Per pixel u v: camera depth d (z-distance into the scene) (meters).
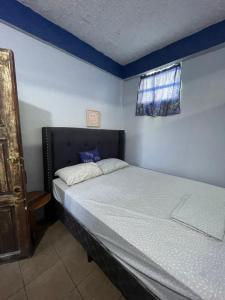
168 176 2.23
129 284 0.99
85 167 2.06
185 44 2.09
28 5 1.65
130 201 1.46
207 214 1.22
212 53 1.96
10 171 1.30
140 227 1.09
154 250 0.89
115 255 1.08
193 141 2.22
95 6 1.62
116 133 2.94
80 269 1.38
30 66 1.85
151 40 2.18
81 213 1.42
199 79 2.09
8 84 1.20
